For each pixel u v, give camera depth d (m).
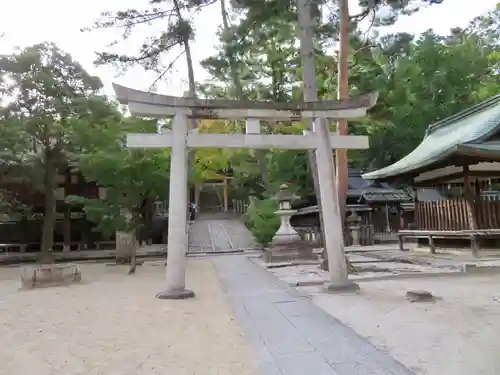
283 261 15.95
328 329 5.70
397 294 8.19
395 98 23.25
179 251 8.88
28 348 5.27
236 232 29.67
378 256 16.52
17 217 24.31
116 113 18.06
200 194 46.75
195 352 4.85
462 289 8.47
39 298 9.59
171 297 8.58
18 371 4.38
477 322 5.71
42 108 18.34
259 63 26.62
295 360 4.44
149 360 4.60
